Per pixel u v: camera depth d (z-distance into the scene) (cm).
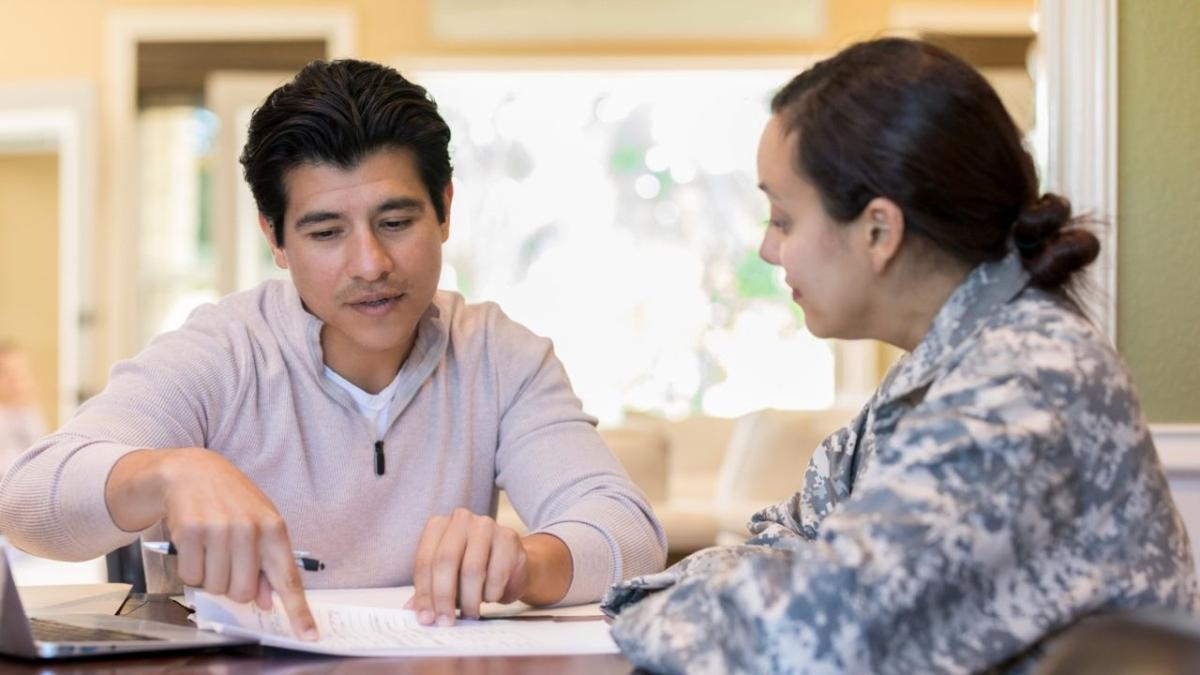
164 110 730
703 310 770
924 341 108
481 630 123
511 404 173
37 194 878
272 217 151
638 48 722
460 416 170
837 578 92
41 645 106
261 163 147
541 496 162
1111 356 103
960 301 107
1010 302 106
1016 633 93
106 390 155
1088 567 97
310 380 162
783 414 556
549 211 769
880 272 109
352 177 144
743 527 512
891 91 106
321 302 149
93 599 144
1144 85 196
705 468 647
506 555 131
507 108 763
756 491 544
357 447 163
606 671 103
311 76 148
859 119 106
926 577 92
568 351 771
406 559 164
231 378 160
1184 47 196
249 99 702
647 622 101
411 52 721
